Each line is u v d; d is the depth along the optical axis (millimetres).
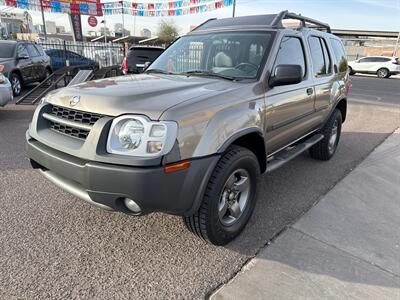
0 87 7113
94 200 2512
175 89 2859
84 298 2346
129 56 11469
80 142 2605
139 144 2357
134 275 2598
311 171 4961
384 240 3211
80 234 3098
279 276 2646
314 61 4508
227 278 2611
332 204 3916
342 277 2660
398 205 3967
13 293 2354
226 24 4270
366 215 3689
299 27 4336
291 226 3396
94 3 19266
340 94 5414
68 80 11211
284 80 3240
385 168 5211
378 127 8141
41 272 2574
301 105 4070
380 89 17516
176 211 2527
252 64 3471
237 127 2859
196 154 2512
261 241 3119
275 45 3566
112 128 2438
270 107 3369
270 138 3547
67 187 2721
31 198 3729
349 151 6039
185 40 4289
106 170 2365
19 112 8086
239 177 3113
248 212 3246
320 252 2975
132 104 2500
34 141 3029
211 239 2879
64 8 18828
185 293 2439
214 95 2789
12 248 2842
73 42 21422
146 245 2980
